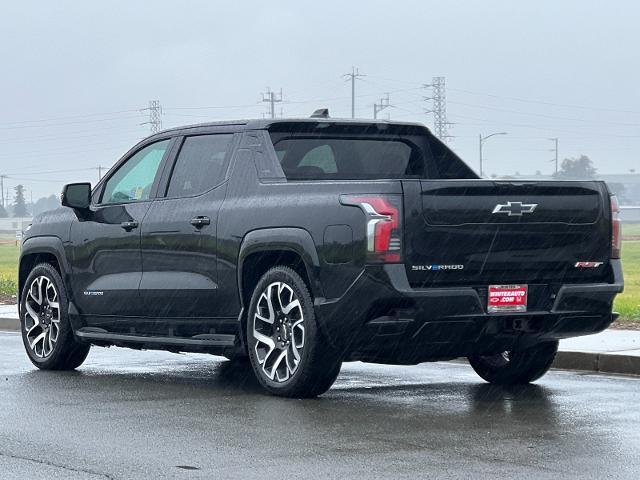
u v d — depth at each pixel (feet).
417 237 29.50
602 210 31.94
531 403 30.94
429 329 29.63
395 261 29.32
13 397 32.32
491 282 30.53
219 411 29.63
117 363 40.96
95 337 37.11
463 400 31.53
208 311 33.88
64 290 38.29
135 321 36.19
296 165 34.73
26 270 40.40
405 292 29.14
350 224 29.81
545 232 30.96
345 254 29.86
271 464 23.03
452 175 37.11
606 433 26.40
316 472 22.27
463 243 29.96
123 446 24.97
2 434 26.45
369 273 29.37
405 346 30.04
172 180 35.60
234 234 32.83
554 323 31.19
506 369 34.58
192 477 21.93
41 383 35.37
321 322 30.37
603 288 31.65
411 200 29.48
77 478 21.90
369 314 29.58
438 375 37.17
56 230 38.52
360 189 29.99
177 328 35.01
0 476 22.11
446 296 29.48
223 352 34.24
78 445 25.09
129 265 36.09
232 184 33.65
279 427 27.22
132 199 36.88
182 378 36.60
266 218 31.94
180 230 34.42
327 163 35.40
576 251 31.50
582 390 33.53
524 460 23.38
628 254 170.71
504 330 30.73
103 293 36.81
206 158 34.94
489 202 30.19
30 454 24.16
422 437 25.91
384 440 25.55
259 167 33.19
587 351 38.63
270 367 32.12
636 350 38.91
